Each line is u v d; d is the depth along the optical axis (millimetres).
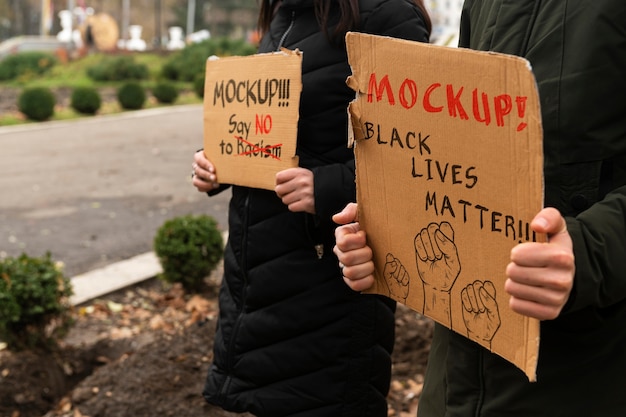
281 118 2389
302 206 2361
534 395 1560
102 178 11070
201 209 9000
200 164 2711
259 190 2535
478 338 1468
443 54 1397
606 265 1325
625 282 1353
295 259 2492
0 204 9383
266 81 2426
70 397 3838
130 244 7434
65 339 4719
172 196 9766
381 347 2566
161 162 12508
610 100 1463
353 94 2410
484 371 1644
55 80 29609
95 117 19469
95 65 30406
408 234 1577
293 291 2492
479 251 1418
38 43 38469
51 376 4152
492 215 1374
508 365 1593
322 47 2406
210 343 4074
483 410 1643
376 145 1596
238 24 80188
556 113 1499
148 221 8398
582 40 1473
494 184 1355
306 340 2506
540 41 1538
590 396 1514
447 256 1496
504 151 1321
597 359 1511
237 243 2594
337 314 2486
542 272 1234
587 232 1326
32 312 4164
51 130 16938
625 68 1451
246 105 2506
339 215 1740
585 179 1490
